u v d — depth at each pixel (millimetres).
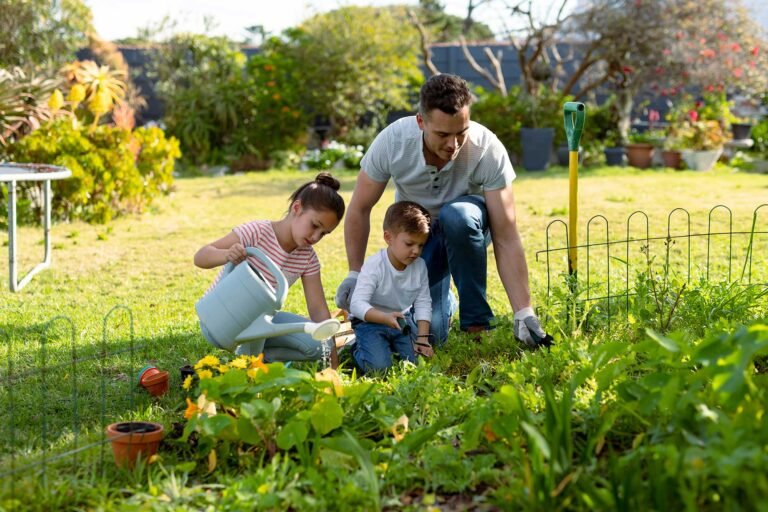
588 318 3516
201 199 9695
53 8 15875
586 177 11336
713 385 1937
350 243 3621
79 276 5273
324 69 14242
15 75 8711
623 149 12688
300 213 3057
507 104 13039
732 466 1590
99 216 7586
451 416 2416
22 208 7383
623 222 7160
